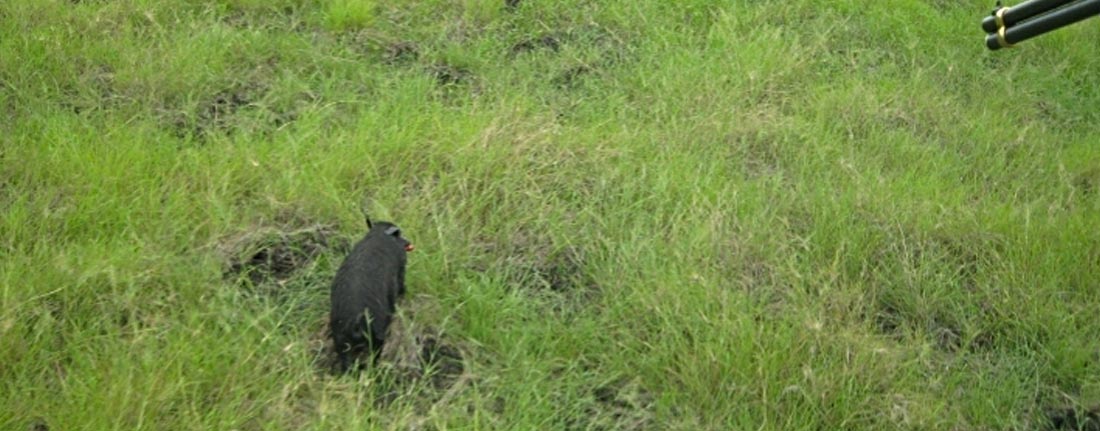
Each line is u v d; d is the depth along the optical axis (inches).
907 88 475.2
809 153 421.4
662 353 309.3
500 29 489.7
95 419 266.1
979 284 358.6
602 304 335.0
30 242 331.6
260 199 360.5
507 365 304.8
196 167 366.9
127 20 457.1
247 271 332.5
